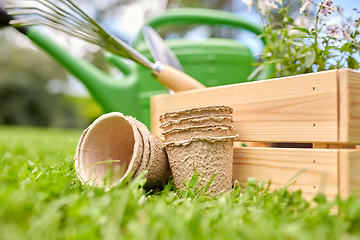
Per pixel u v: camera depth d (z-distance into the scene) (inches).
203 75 32.0
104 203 13.3
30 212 12.4
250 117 19.3
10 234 10.5
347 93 16.0
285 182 17.5
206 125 17.3
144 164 18.0
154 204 14.3
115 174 19.7
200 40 33.8
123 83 35.2
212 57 31.8
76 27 23.0
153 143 18.9
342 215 13.8
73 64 34.3
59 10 22.2
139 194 15.0
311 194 16.6
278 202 15.0
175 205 14.7
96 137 20.4
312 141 16.9
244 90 19.6
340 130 16.1
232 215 13.0
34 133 88.4
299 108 17.4
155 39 28.8
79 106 211.0
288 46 21.1
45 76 200.1
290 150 17.5
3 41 193.6
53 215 11.9
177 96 23.7
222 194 16.6
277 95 18.2
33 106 194.4
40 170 19.5
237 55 32.2
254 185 17.0
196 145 17.4
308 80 17.2
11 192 13.5
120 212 12.3
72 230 11.5
